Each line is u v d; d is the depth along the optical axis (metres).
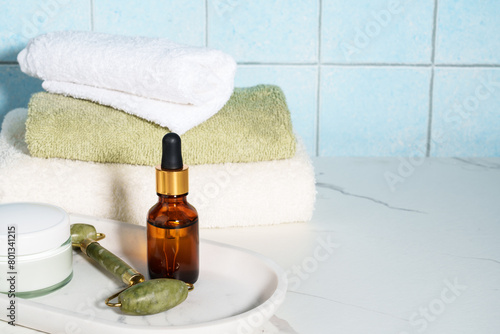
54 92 0.73
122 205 0.65
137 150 0.63
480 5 0.92
